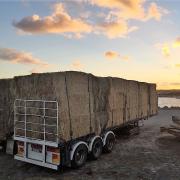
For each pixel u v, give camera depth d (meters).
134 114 12.42
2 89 9.35
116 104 10.41
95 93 8.83
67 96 7.32
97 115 8.92
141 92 13.52
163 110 32.28
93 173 7.38
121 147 10.80
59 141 6.93
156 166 8.08
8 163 8.44
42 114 7.27
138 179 6.90
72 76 7.57
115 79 10.35
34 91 7.48
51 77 7.05
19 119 7.89
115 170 7.66
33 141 7.44
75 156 7.55
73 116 7.53
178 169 7.78
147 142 11.94
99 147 8.91
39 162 7.35
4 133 9.13
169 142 11.97
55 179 6.91
